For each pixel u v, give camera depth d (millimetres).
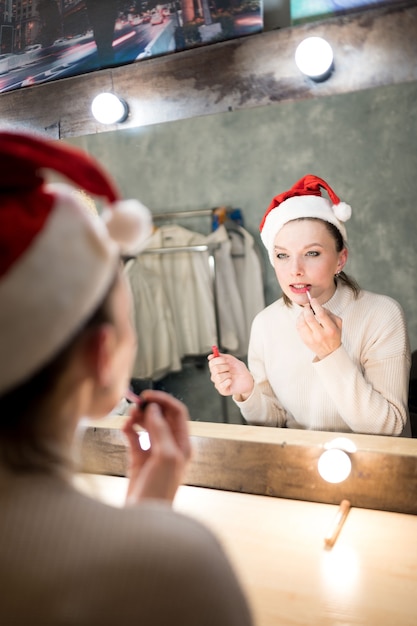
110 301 355
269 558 770
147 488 399
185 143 1100
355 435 930
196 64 953
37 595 290
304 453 901
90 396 364
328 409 1000
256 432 974
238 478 953
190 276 1154
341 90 864
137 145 1120
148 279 1178
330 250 963
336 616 646
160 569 295
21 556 297
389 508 862
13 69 1105
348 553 769
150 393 497
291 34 873
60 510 311
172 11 952
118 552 298
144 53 991
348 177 986
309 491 908
